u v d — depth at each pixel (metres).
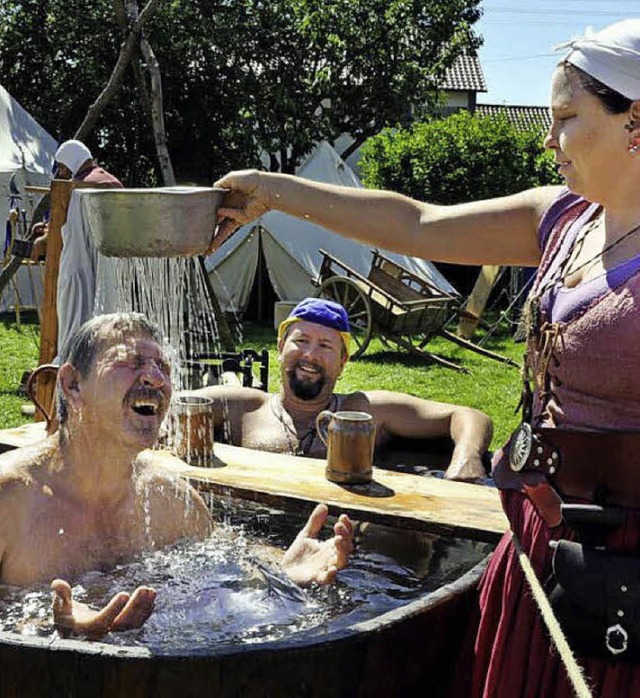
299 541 2.33
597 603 1.59
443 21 17.81
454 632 1.94
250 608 2.04
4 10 17.22
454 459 3.26
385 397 3.66
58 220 4.81
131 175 17.52
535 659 1.71
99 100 8.94
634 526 1.61
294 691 1.64
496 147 16.00
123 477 2.22
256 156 17.11
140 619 1.90
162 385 2.11
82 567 2.18
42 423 3.24
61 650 1.59
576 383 1.68
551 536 1.72
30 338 10.05
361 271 12.93
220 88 16.80
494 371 9.78
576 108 1.61
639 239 1.62
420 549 2.39
